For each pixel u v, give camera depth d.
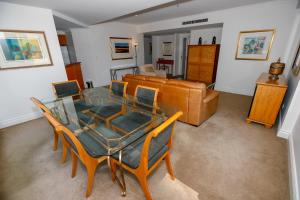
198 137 2.35
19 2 2.61
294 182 1.42
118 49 5.96
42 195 1.48
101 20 4.27
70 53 5.92
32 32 2.93
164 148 1.44
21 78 2.94
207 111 2.76
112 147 1.43
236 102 3.82
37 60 3.08
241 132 2.46
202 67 5.13
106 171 1.74
